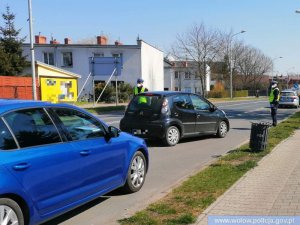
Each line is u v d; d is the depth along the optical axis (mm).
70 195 5211
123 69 49969
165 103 12383
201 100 13867
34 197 4602
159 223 5137
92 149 5652
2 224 4242
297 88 49156
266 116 25578
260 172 7965
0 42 39062
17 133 4637
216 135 14602
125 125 12594
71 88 35688
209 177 7617
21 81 30453
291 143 11953
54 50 49500
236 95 80500
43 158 4758
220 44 66938
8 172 4293
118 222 5438
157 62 57875
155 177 8195
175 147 12320
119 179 6426
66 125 5418
